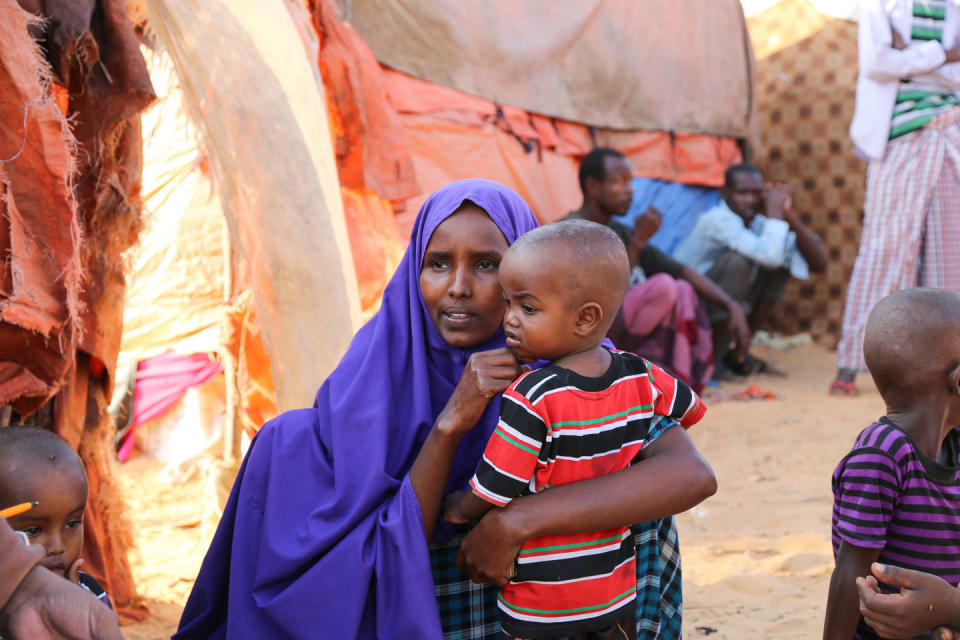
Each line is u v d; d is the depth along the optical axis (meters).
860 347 7.66
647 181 9.01
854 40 10.28
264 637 2.15
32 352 2.54
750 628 3.45
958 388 2.24
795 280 10.64
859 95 7.09
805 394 8.02
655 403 2.20
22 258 2.40
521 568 2.01
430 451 2.07
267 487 2.26
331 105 5.52
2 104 2.38
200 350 4.73
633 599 2.13
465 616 2.27
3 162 2.38
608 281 1.99
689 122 9.19
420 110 7.00
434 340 2.36
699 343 7.64
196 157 4.50
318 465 2.25
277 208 3.45
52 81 2.75
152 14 3.33
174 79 3.80
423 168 7.05
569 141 8.23
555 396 1.95
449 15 7.15
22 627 1.55
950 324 2.23
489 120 7.44
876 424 2.31
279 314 3.40
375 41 6.86
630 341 7.45
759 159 10.57
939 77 6.88
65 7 2.75
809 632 3.40
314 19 5.54
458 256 2.26
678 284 7.57
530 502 1.97
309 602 2.06
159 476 5.61
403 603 2.03
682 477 2.07
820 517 4.79
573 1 8.16
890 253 7.17
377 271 5.79
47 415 3.22
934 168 6.91
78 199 3.11
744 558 4.23
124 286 3.46
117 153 3.28
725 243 8.54
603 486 2.00
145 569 4.19
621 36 8.51
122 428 5.88
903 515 2.24
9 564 1.53
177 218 4.55
